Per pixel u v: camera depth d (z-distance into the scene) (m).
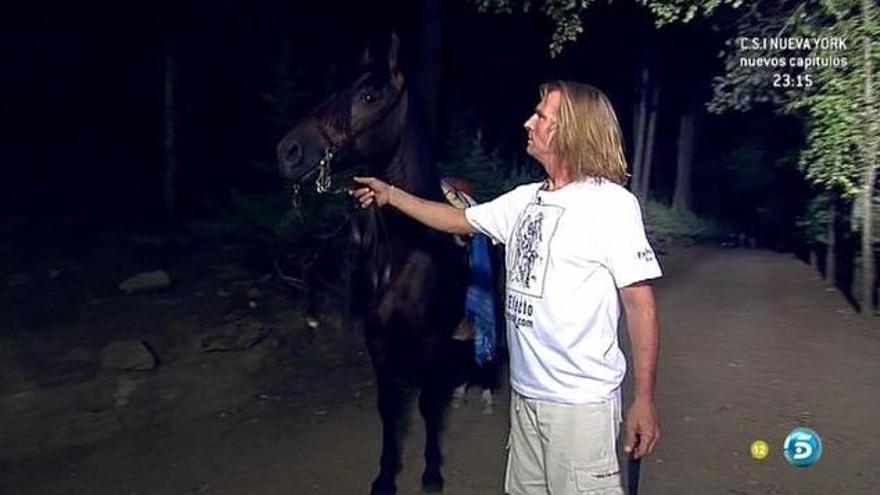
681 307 13.08
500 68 19.89
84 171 15.71
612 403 3.64
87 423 8.05
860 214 12.04
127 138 16.23
